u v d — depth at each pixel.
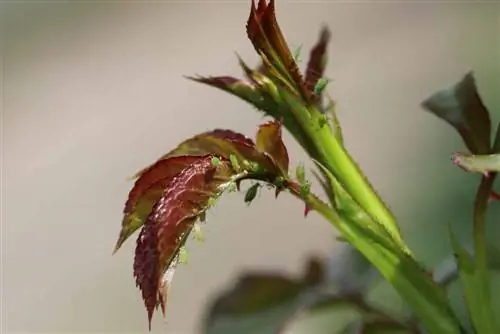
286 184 0.24
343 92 0.38
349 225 0.24
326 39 0.26
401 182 0.37
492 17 0.37
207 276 0.37
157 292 0.22
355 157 0.37
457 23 0.38
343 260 0.27
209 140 0.23
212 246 0.37
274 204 0.37
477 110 0.25
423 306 0.24
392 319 0.25
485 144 0.25
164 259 0.22
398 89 0.38
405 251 0.24
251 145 0.23
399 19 0.38
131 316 0.38
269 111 0.24
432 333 0.24
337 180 0.24
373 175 0.37
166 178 0.23
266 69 0.24
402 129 0.37
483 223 0.24
